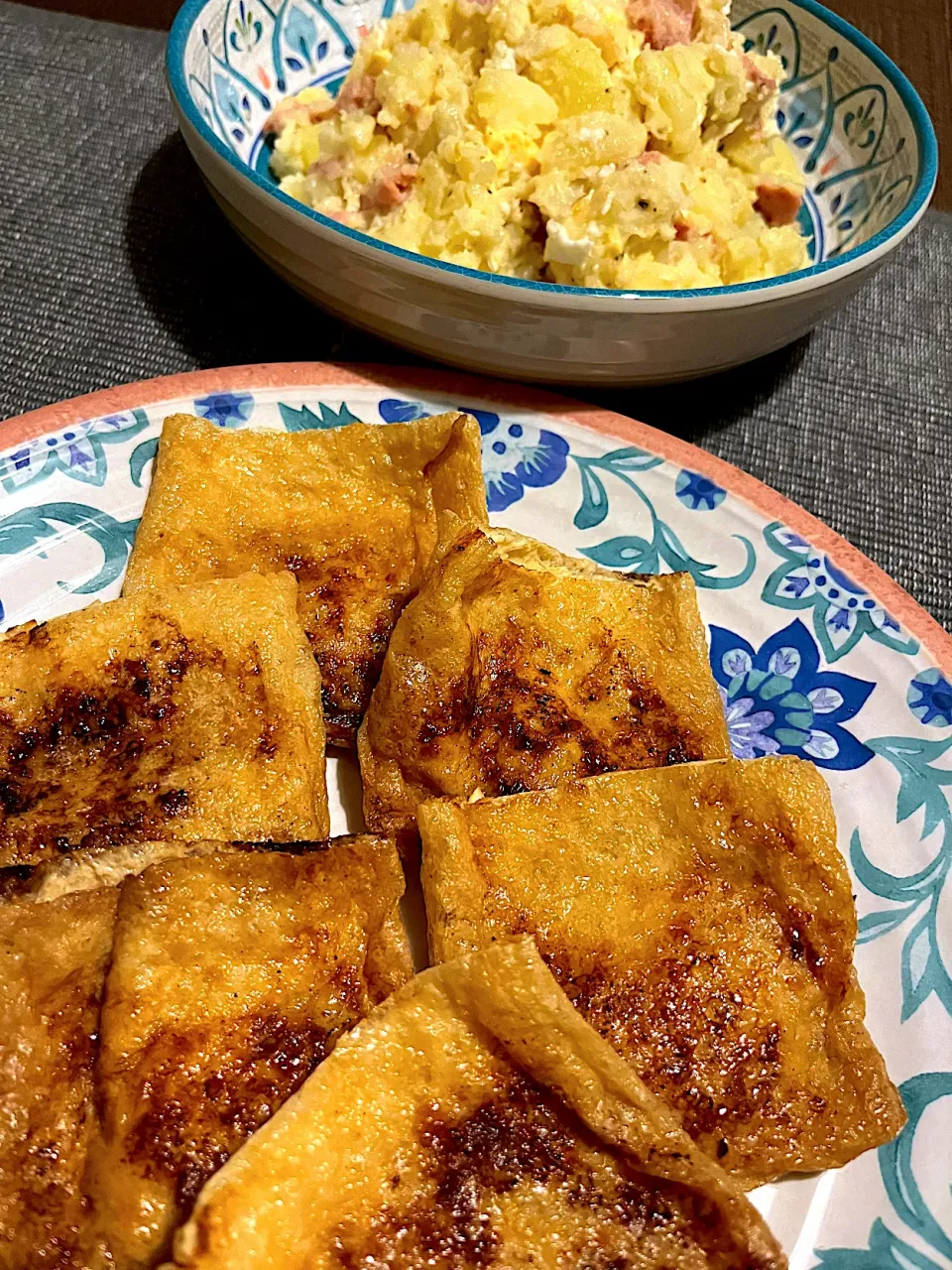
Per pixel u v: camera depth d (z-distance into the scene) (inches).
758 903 6.8
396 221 11.2
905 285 13.3
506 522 9.7
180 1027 5.7
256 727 7.1
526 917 6.6
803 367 12.1
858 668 9.0
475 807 6.9
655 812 7.0
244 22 12.4
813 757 8.5
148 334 11.2
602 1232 5.4
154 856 6.1
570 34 11.4
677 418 11.4
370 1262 5.1
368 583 8.6
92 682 7.1
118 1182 5.3
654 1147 5.3
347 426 9.0
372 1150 5.3
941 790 8.3
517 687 7.8
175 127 13.4
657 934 6.7
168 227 12.2
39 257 11.6
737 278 11.5
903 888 7.8
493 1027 5.5
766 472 11.0
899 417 11.8
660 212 10.7
